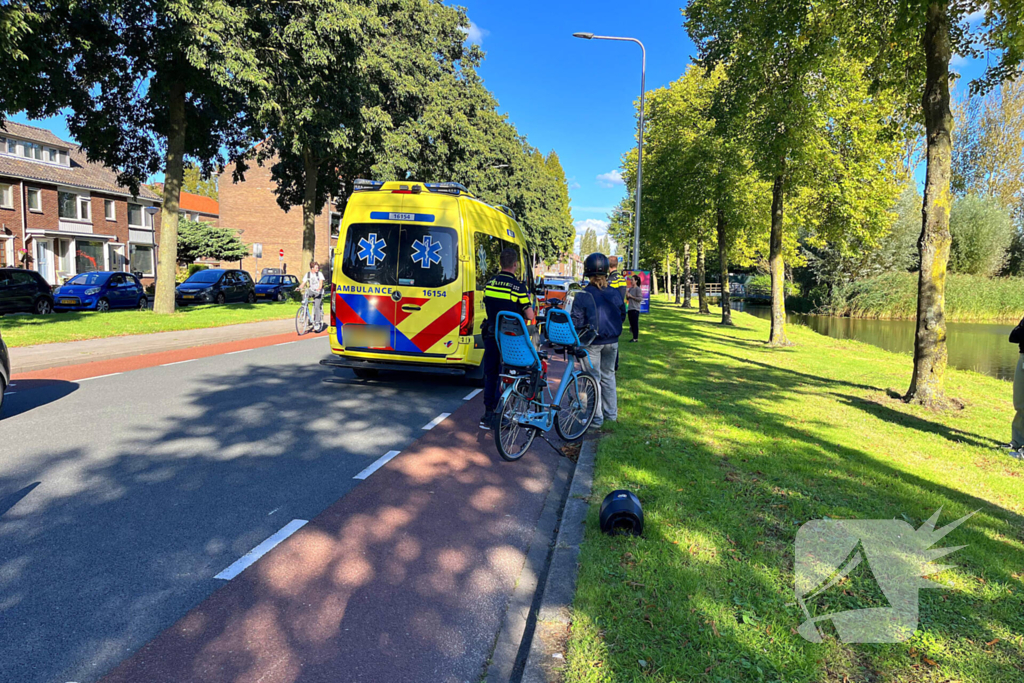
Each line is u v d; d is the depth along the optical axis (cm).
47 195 3550
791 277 4447
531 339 589
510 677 272
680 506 445
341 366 902
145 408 737
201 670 265
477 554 389
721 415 762
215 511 438
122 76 1739
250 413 729
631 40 2372
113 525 408
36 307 2038
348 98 2025
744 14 1273
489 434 684
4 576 338
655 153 2689
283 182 3131
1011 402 965
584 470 541
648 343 1563
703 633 287
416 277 874
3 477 491
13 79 1354
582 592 320
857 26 1001
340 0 1755
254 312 2077
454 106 3066
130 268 4191
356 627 303
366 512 448
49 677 256
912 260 4003
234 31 1579
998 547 388
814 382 1080
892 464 573
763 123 1473
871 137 1770
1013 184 4153
